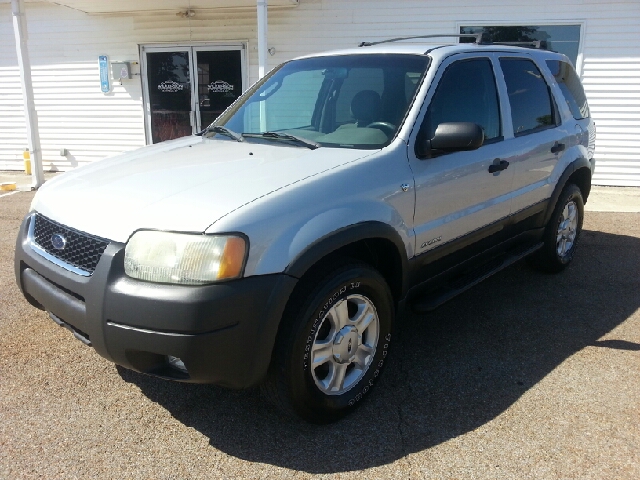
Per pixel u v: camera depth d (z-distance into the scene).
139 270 2.39
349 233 2.70
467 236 3.67
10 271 5.12
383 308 3.05
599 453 2.63
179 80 11.13
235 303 2.36
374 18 10.12
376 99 3.43
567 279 5.06
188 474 2.51
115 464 2.56
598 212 7.87
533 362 3.53
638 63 9.42
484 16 9.78
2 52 11.58
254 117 3.83
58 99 11.66
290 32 10.44
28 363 3.45
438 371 3.42
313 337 2.67
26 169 11.72
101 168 3.21
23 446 2.67
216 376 2.41
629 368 3.44
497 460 2.60
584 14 9.45
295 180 2.70
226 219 2.39
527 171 4.21
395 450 2.68
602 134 9.84
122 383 3.25
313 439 2.77
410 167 3.14
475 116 3.73
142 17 10.91
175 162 3.09
